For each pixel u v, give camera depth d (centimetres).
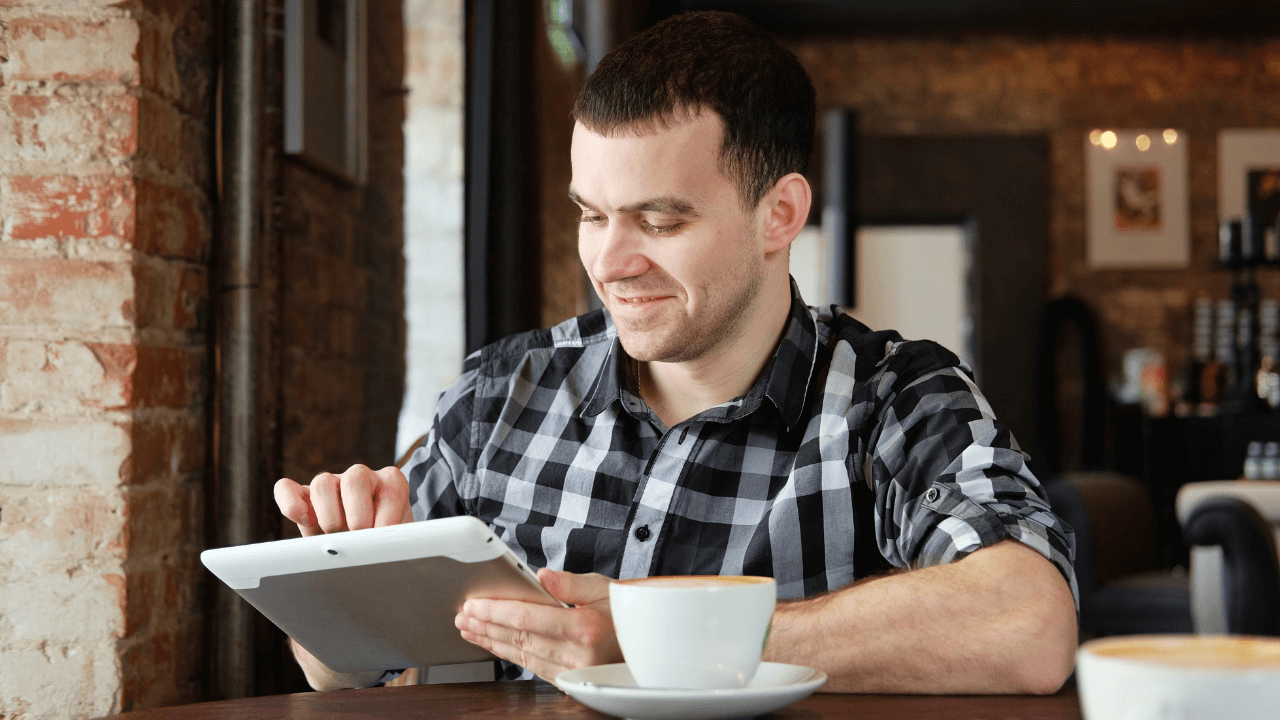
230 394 135
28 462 116
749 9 534
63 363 116
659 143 93
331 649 89
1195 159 559
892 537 102
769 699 59
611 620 75
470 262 201
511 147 202
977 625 77
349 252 188
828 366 112
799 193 105
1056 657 77
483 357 123
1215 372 520
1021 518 88
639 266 96
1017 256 559
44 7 117
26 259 117
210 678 133
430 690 80
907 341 114
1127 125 562
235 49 135
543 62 311
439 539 69
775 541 105
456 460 118
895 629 77
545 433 116
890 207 565
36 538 116
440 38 281
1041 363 548
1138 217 558
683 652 61
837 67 573
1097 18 543
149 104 120
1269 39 559
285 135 150
